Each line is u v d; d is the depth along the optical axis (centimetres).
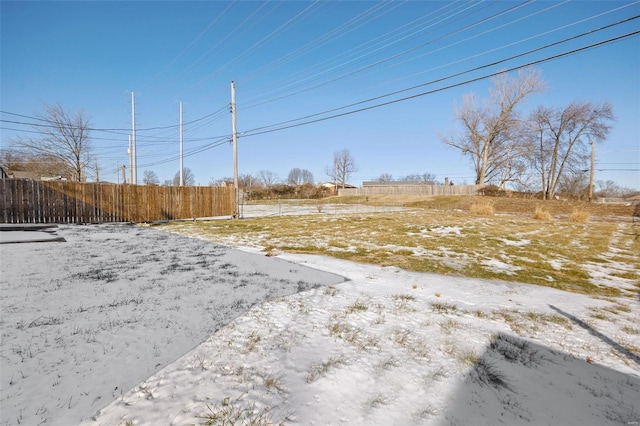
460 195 3812
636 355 322
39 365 252
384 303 436
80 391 222
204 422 193
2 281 470
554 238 1200
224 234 1097
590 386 261
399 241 1006
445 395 235
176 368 255
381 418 205
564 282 627
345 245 926
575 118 3203
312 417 202
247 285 497
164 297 425
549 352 318
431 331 349
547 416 219
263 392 226
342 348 299
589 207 2598
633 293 572
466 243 998
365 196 4594
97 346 287
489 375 266
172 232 1120
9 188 1123
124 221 1412
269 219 1725
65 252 696
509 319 400
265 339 312
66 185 1248
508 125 3425
